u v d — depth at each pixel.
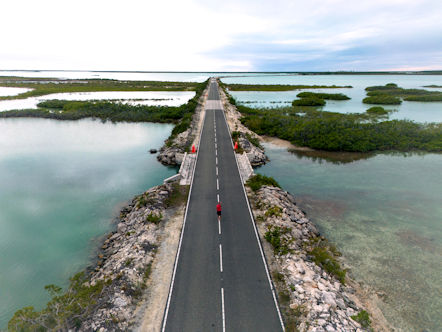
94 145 53.47
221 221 24.14
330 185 35.38
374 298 17.75
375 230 25.44
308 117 69.44
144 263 18.86
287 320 14.66
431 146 48.84
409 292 18.30
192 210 26.00
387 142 50.91
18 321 12.89
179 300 15.98
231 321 14.60
